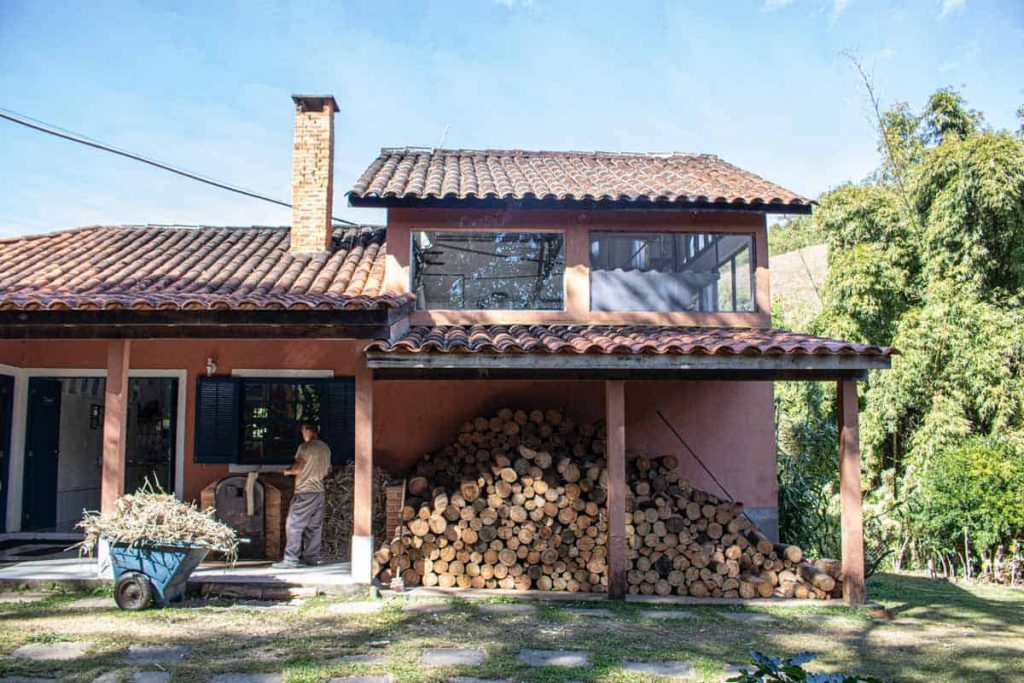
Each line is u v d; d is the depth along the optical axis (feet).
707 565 29.17
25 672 18.53
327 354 36.01
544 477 29.89
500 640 22.40
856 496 28.30
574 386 36.29
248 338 28.27
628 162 44.27
